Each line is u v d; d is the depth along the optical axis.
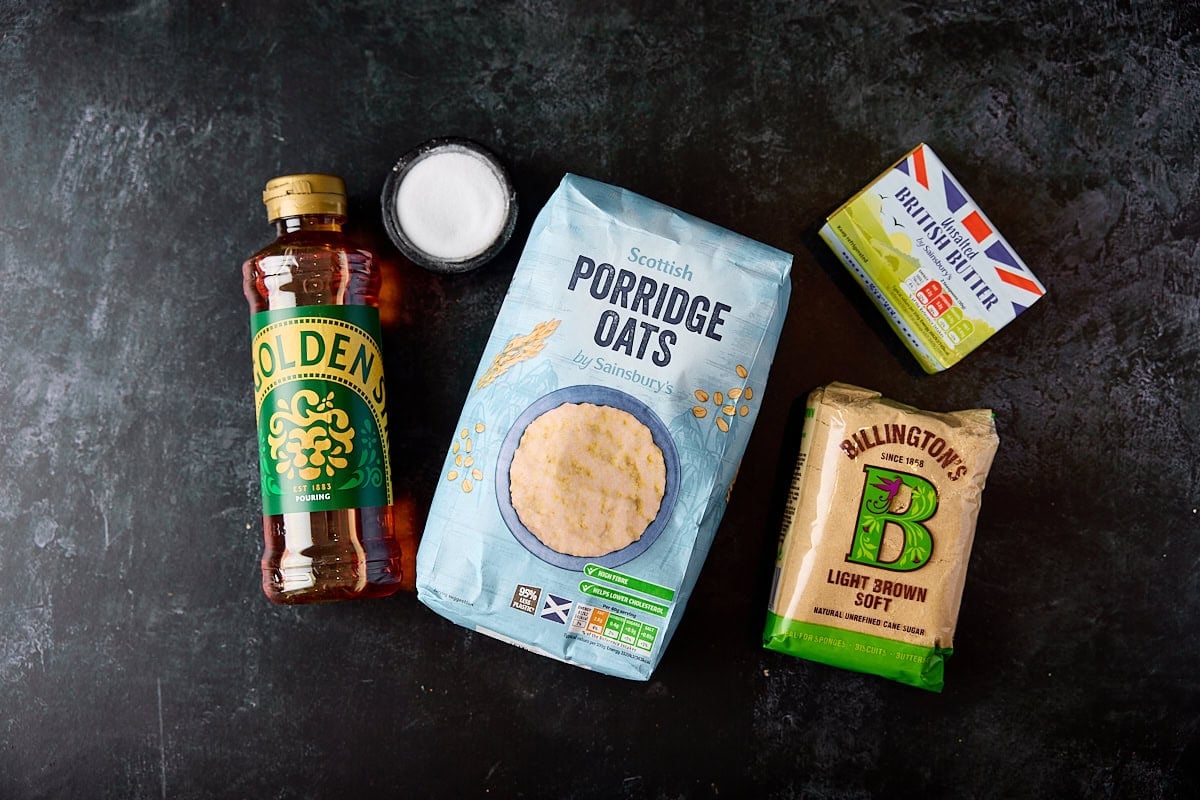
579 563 0.61
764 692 0.69
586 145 0.68
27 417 0.68
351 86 0.68
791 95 0.68
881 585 0.65
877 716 0.69
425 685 0.69
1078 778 0.69
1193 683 0.69
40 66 0.68
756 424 0.69
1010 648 0.69
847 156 0.69
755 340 0.61
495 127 0.68
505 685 0.69
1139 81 0.69
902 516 0.65
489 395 0.62
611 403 0.61
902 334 0.67
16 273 0.68
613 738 0.69
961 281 0.64
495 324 0.64
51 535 0.69
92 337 0.68
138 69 0.68
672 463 0.61
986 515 0.69
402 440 0.69
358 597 0.66
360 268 0.66
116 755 0.69
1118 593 0.69
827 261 0.69
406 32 0.68
